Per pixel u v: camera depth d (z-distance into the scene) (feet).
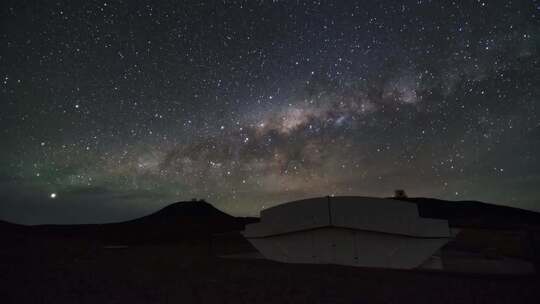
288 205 47.88
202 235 112.06
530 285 30.25
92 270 28.32
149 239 102.12
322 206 46.11
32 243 41.86
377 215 45.16
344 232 45.80
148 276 27.35
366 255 44.88
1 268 26.63
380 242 45.09
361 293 24.82
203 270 31.22
